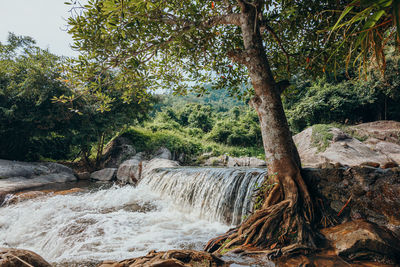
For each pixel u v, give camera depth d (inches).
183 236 172.6
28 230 197.8
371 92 618.5
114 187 409.1
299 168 132.6
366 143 538.6
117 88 169.2
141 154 623.2
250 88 219.3
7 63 469.1
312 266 85.0
